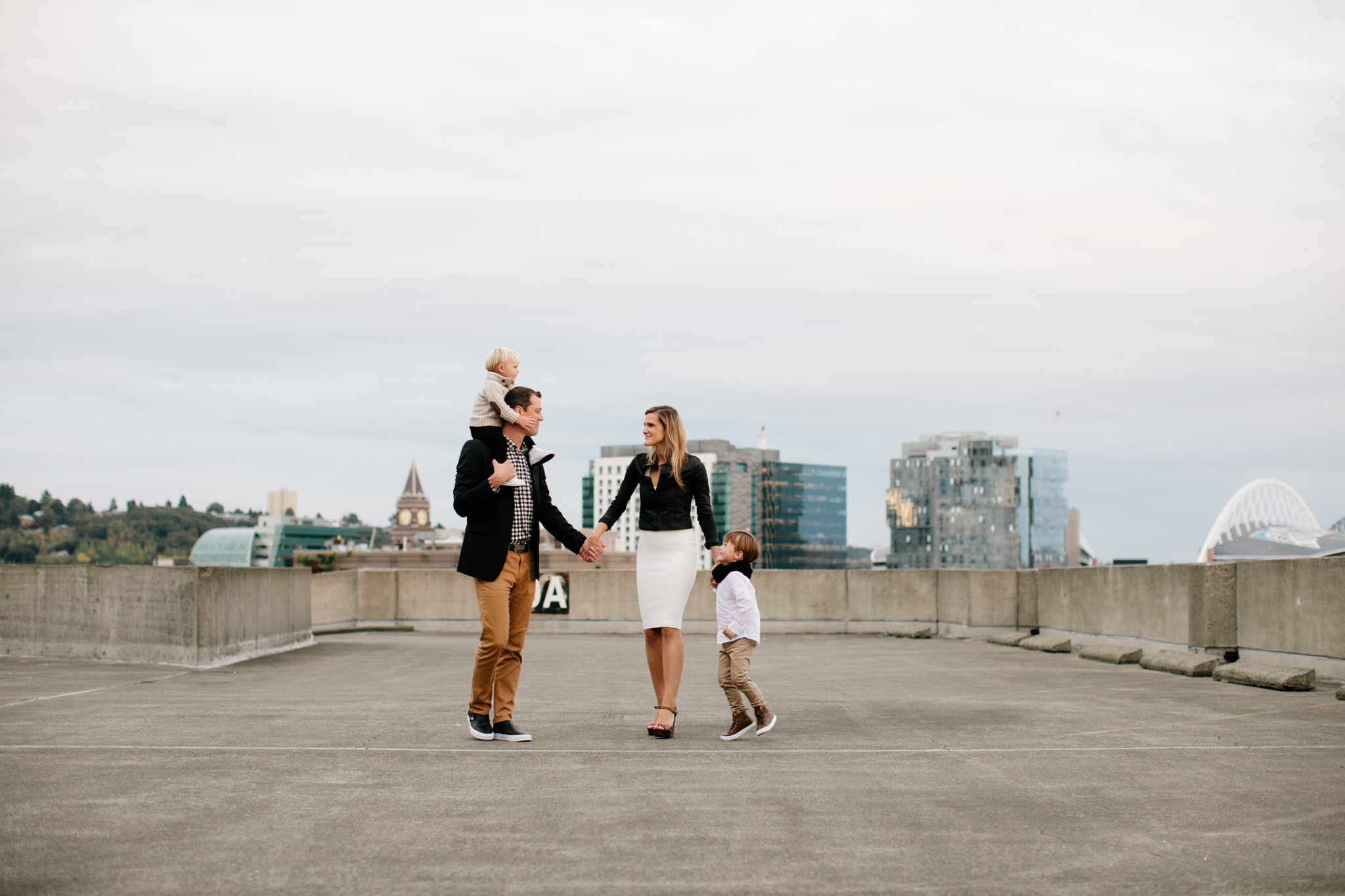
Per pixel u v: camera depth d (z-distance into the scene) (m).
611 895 3.72
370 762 5.86
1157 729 7.11
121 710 7.68
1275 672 9.41
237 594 11.89
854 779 5.52
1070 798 5.13
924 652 13.99
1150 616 11.99
